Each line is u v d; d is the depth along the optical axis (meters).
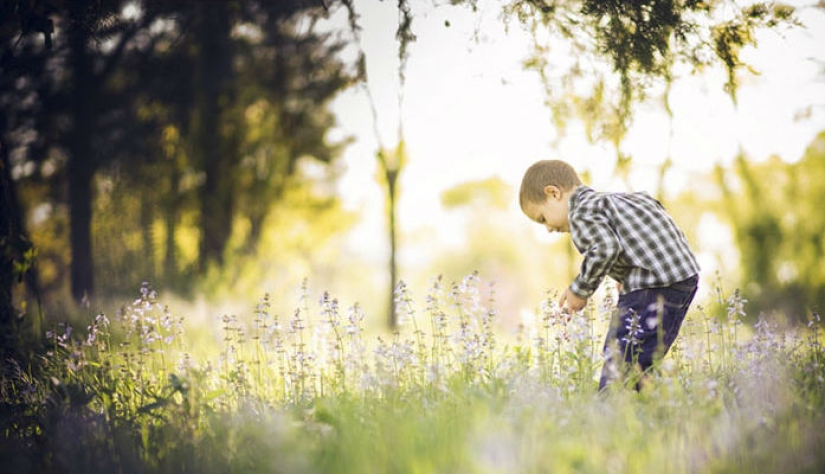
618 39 6.23
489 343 4.08
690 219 13.11
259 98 14.33
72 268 14.01
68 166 13.58
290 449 3.10
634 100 6.55
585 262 3.89
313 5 9.70
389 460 2.91
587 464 2.76
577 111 6.80
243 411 3.61
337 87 13.73
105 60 11.78
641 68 6.34
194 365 4.18
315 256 21.31
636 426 3.06
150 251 14.87
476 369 4.02
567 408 3.36
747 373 3.84
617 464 2.80
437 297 4.15
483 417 3.15
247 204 16.11
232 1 11.20
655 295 3.87
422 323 4.75
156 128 14.12
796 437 3.04
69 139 12.71
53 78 11.14
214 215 14.98
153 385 4.20
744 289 11.81
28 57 7.28
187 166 14.86
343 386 3.97
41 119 11.98
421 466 2.81
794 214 12.41
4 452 3.41
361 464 2.89
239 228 16.41
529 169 4.30
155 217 15.11
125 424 3.60
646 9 6.09
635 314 3.73
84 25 6.79
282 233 19.66
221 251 14.58
